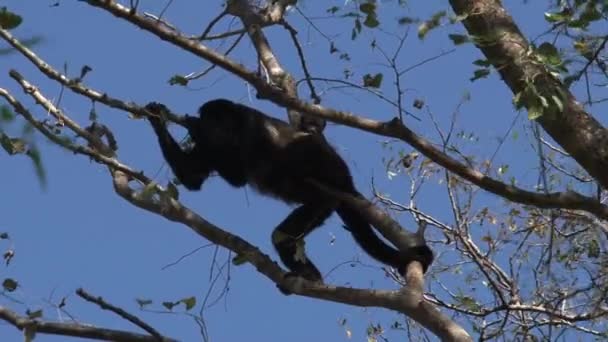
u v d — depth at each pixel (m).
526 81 9.41
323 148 12.97
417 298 9.34
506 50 9.80
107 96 9.91
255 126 13.23
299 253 11.24
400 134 9.62
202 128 13.20
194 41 9.45
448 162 9.71
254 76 9.48
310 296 9.76
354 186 13.19
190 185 12.95
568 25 9.67
